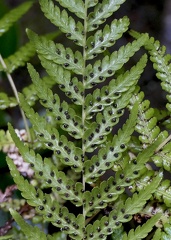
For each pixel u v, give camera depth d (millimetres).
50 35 409
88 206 294
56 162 357
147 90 795
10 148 356
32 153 294
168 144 323
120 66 308
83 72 310
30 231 280
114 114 303
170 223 297
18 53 398
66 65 310
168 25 968
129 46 307
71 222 292
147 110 331
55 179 295
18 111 591
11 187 350
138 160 291
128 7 995
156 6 993
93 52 311
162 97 789
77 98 307
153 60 341
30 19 905
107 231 289
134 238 279
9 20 411
